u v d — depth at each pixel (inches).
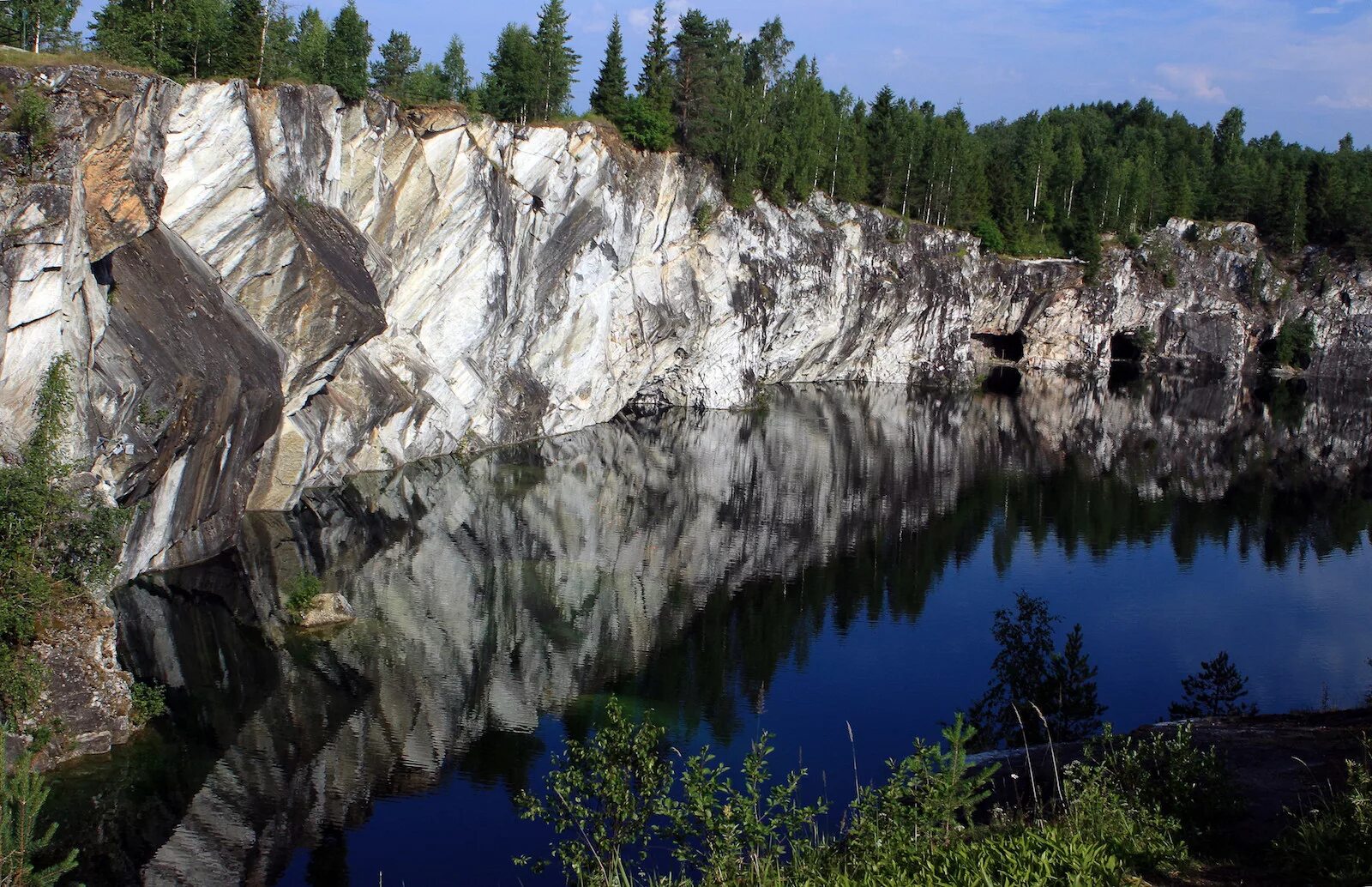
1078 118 6870.1
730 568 1514.5
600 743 502.0
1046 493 2146.9
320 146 1582.2
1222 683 922.7
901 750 922.7
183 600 1139.3
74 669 789.9
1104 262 4571.9
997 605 1405.0
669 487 2032.5
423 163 1854.1
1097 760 611.2
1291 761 564.4
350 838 727.7
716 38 3939.5
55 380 823.7
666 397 3292.3
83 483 853.2
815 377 4074.8
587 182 2377.0
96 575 830.5
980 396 3772.1
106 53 1311.5
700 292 3048.7
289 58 1786.4
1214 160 6013.8
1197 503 2096.5
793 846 449.1
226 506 1330.0
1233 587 1519.4
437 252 1963.6
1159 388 4116.6
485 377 2240.4
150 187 1101.1
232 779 789.2
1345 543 1796.3
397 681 1000.2
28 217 828.6
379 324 1616.6
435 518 1646.2
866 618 1320.1
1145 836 440.1
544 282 2362.2
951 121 5083.7
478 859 709.3
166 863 674.2
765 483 2132.1
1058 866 390.0
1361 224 4704.7
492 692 1000.9
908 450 2618.1
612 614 1272.1
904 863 412.8
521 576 1385.3
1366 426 3196.4
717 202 3063.5
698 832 477.1
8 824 447.5
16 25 1251.2
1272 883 401.1
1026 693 869.8
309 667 1013.8
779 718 994.1
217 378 1154.7
